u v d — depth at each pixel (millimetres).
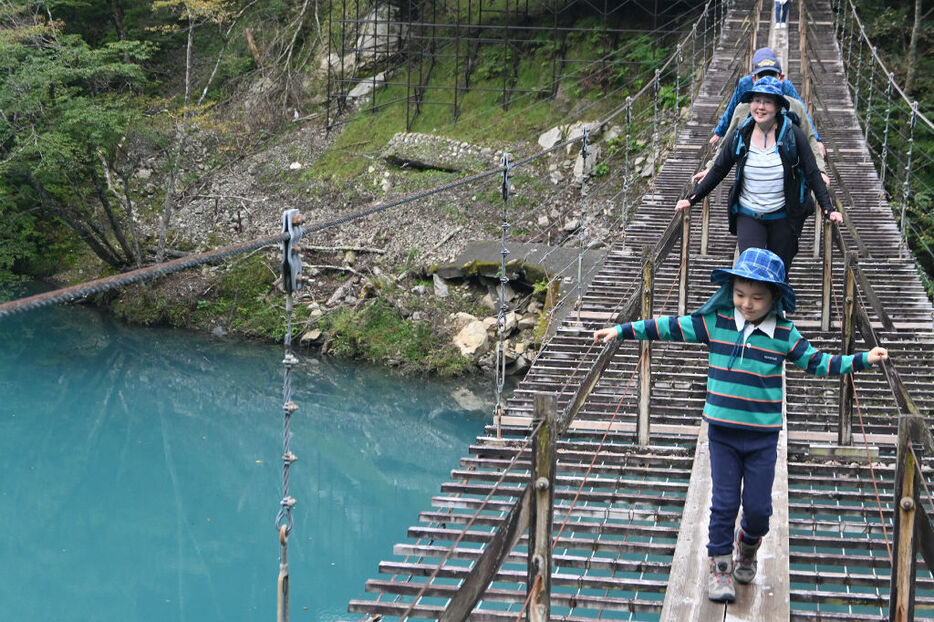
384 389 16719
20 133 20141
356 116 24469
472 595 3236
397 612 4934
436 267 18953
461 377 17062
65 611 9711
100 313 21469
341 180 22719
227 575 10602
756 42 16391
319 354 18594
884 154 14930
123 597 9984
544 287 17328
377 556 11016
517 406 7469
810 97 12898
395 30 25578
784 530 4234
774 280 3506
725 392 3639
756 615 3643
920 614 7215
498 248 18797
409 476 13570
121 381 17562
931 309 9266
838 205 8148
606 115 21453
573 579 4926
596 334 3746
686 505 4582
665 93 20938
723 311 3686
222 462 14078
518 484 6227
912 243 17312
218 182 23781
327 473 13641
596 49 22922
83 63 21719
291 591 10055
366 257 20297
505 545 3223
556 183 20469
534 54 23469
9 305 1974
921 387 7535
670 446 6395
